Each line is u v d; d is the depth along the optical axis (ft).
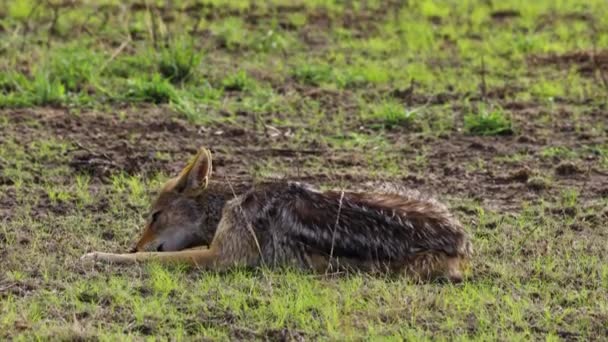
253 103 91.71
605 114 90.22
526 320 51.47
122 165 76.69
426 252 55.67
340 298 52.90
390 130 86.43
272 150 80.94
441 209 57.77
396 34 118.11
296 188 57.52
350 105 92.17
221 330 50.06
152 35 107.55
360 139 83.46
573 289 55.57
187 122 86.79
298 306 51.72
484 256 60.39
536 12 126.93
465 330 50.06
